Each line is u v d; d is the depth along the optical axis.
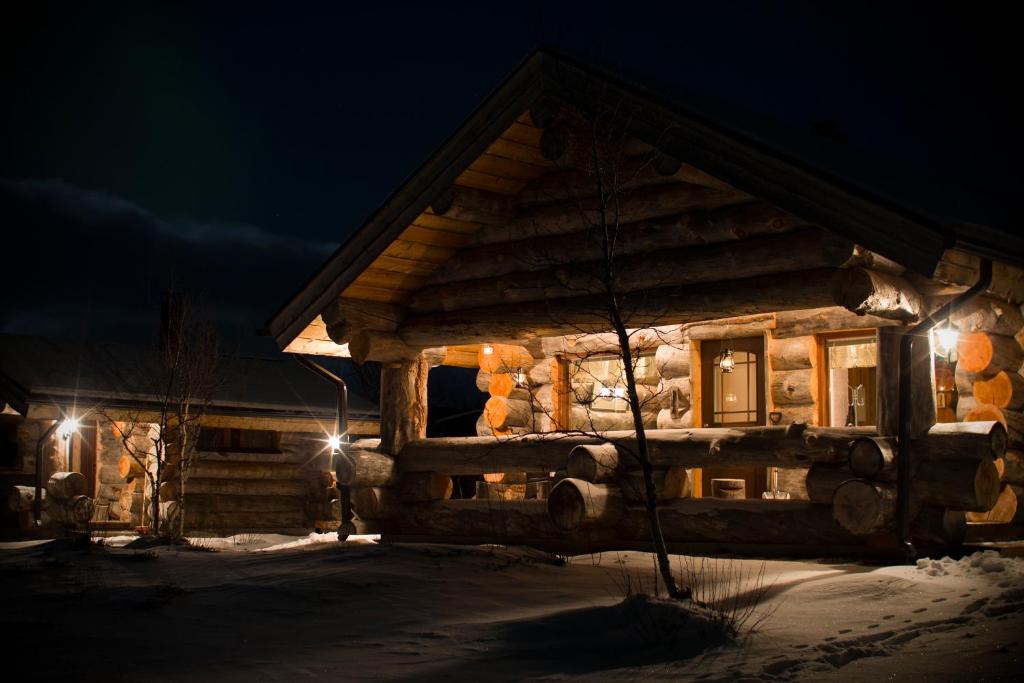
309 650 7.17
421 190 12.94
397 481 14.45
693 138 10.61
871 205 9.44
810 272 10.59
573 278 12.53
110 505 21.02
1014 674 5.58
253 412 22.20
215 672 6.57
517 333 13.31
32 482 21.11
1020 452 11.98
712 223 11.12
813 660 6.15
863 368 14.08
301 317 14.64
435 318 14.23
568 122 11.67
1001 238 9.96
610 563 10.88
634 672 6.24
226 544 16.34
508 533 13.25
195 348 19.55
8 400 20.39
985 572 8.55
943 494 9.82
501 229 13.39
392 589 9.31
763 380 14.15
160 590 9.39
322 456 22.91
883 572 8.80
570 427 16.08
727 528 11.41
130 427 20.97
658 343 15.07
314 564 10.91
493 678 6.31
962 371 12.36
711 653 6.52
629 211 11.84
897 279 10.43
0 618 8.31
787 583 8.75
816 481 10.60
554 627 7.48
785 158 9.95
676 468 12.12
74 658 6.95
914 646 6.43
